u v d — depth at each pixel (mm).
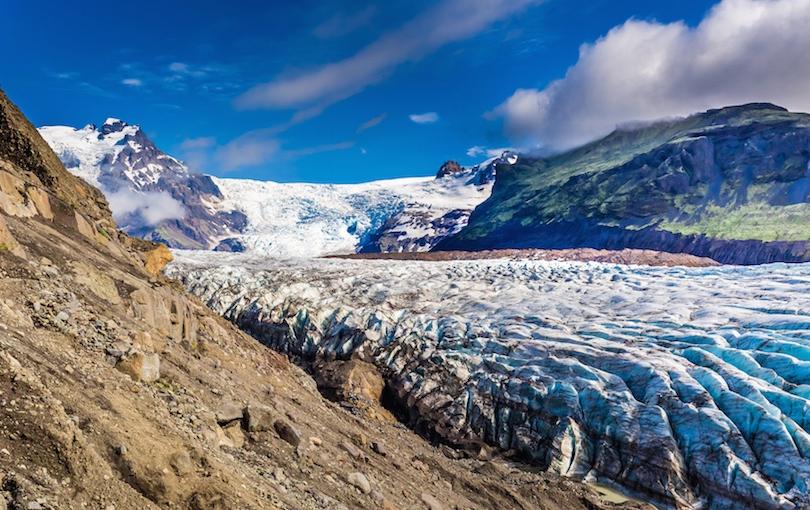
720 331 40094
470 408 40781
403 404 43969
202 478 8992
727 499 28984
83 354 10586
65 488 6879
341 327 53938
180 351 15852
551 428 36312
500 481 26266
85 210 24406
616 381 37156
